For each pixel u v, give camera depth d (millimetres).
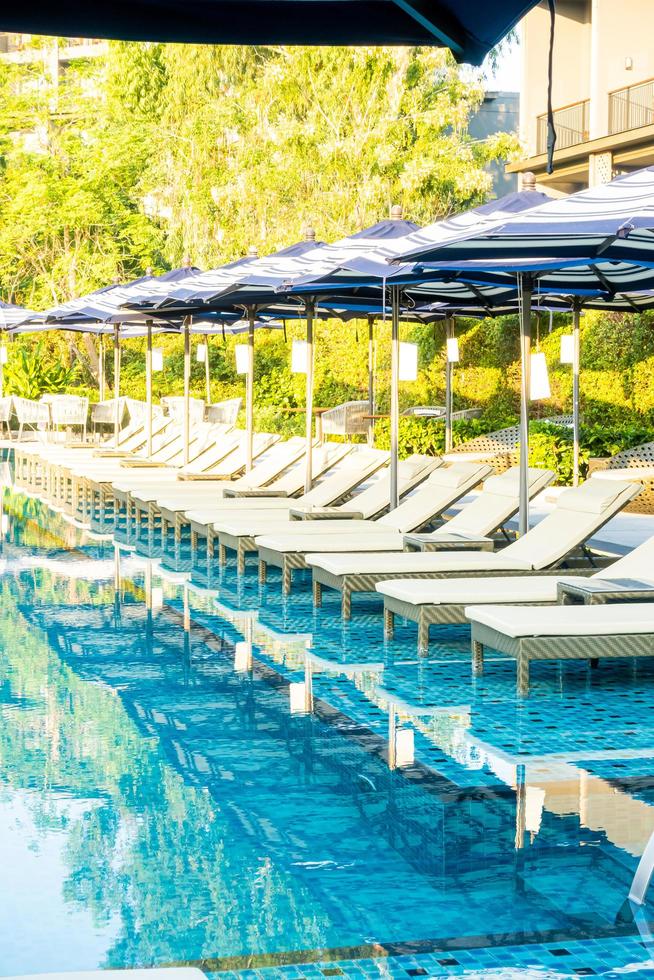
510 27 3953
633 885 3998
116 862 4359
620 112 27781
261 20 4211
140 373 35500
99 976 2715
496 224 7582
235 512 12523
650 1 27844
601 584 7594
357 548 9969
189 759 5680
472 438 19359
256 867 4293
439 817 4832
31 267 37156
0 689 7098
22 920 3854
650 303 13648
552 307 14789
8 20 4062
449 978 3434
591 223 7055
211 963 3537
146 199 36312
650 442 15180
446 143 25750
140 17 4137
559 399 22234
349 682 7324
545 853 4434
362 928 3785
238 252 28906
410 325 26438
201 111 31031
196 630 8883
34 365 32281
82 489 18656
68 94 37000
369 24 4230
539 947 3650
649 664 8094
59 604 9930
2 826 4738
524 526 9797
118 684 7234
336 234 26078
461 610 7836
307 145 26312
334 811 4922
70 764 5590
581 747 5902
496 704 6812
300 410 18328
